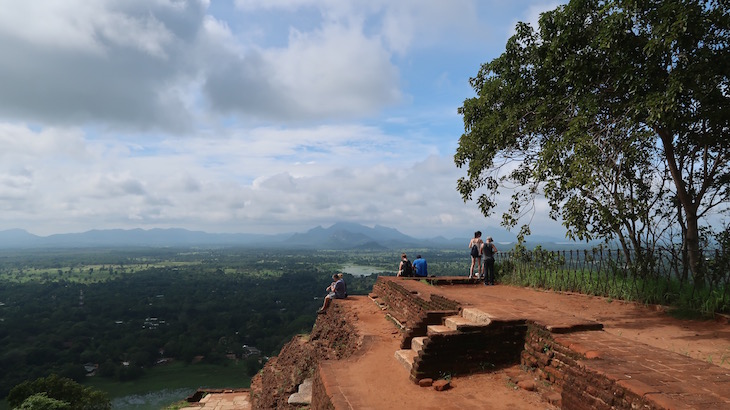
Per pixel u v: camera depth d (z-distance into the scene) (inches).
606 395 173.5
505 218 495.5
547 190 345.7
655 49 304.8
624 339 244.1
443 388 251.9
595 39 349.1
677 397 150.8
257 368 2348.7
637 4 315.3
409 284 552.7
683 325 323.0
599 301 439.8
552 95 424.2
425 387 259.9
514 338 284.0
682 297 363.6
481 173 484.7
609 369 184.5
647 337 291.7
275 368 616.1
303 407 376.5
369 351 365.4
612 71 355.9
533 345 268.8
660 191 481.1
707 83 327.9
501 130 422.0
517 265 623.8
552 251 460.8
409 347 346.6
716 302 333.4
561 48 384.2
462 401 232.7
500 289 575.8
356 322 500.1
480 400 232.7
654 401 148.6
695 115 361.4
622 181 475.8
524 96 454.3
